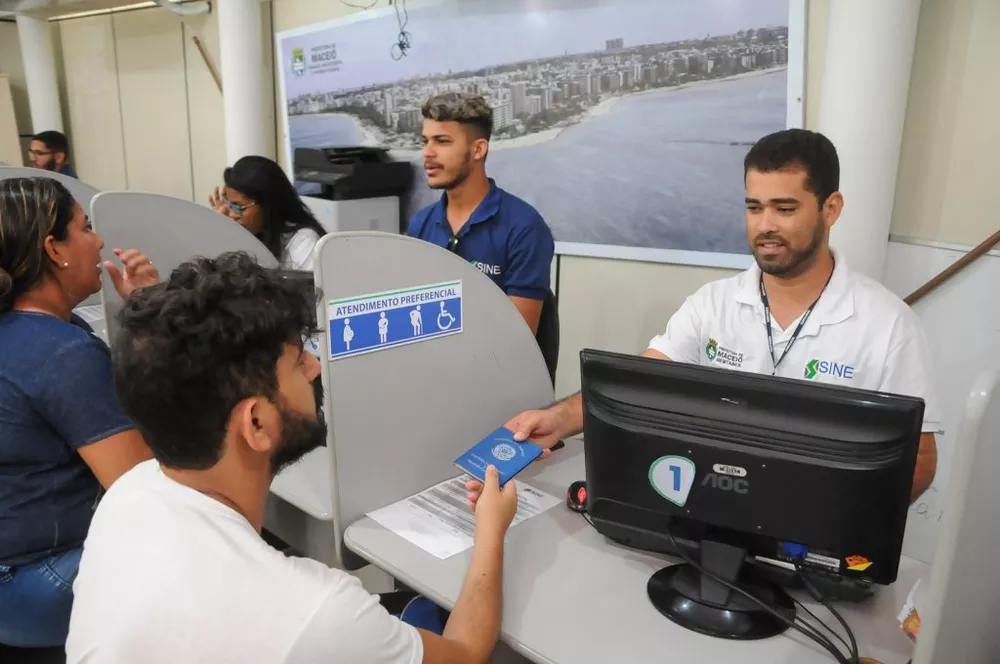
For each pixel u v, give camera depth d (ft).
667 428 3.56
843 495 3.24
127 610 2.48
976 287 7.10
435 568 3.96
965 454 2.56
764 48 8.01
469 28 10.73
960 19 6.87
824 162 4.32
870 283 4.74
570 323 10.61
